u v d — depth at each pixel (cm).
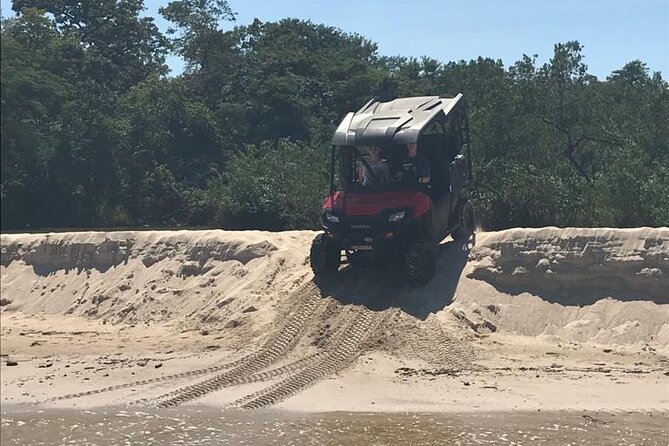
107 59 4994
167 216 4156
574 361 1254
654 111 3275
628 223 2511
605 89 3728
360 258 1548
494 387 1145
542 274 1428
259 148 4653
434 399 1104
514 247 1469
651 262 1347
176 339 1486
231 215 3734
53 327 1666
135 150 4291
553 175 2766
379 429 986
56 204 2920
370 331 1370
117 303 1730
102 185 3528
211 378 1234
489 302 1433
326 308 1456
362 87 5162
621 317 1341
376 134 1476
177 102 4638
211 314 1564
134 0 5481
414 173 1488
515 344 1338
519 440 933
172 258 1778
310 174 3619
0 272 1998
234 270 1672
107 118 3716
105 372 1294
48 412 1100
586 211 2628
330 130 4766
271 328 1440
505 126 3147
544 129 3197
